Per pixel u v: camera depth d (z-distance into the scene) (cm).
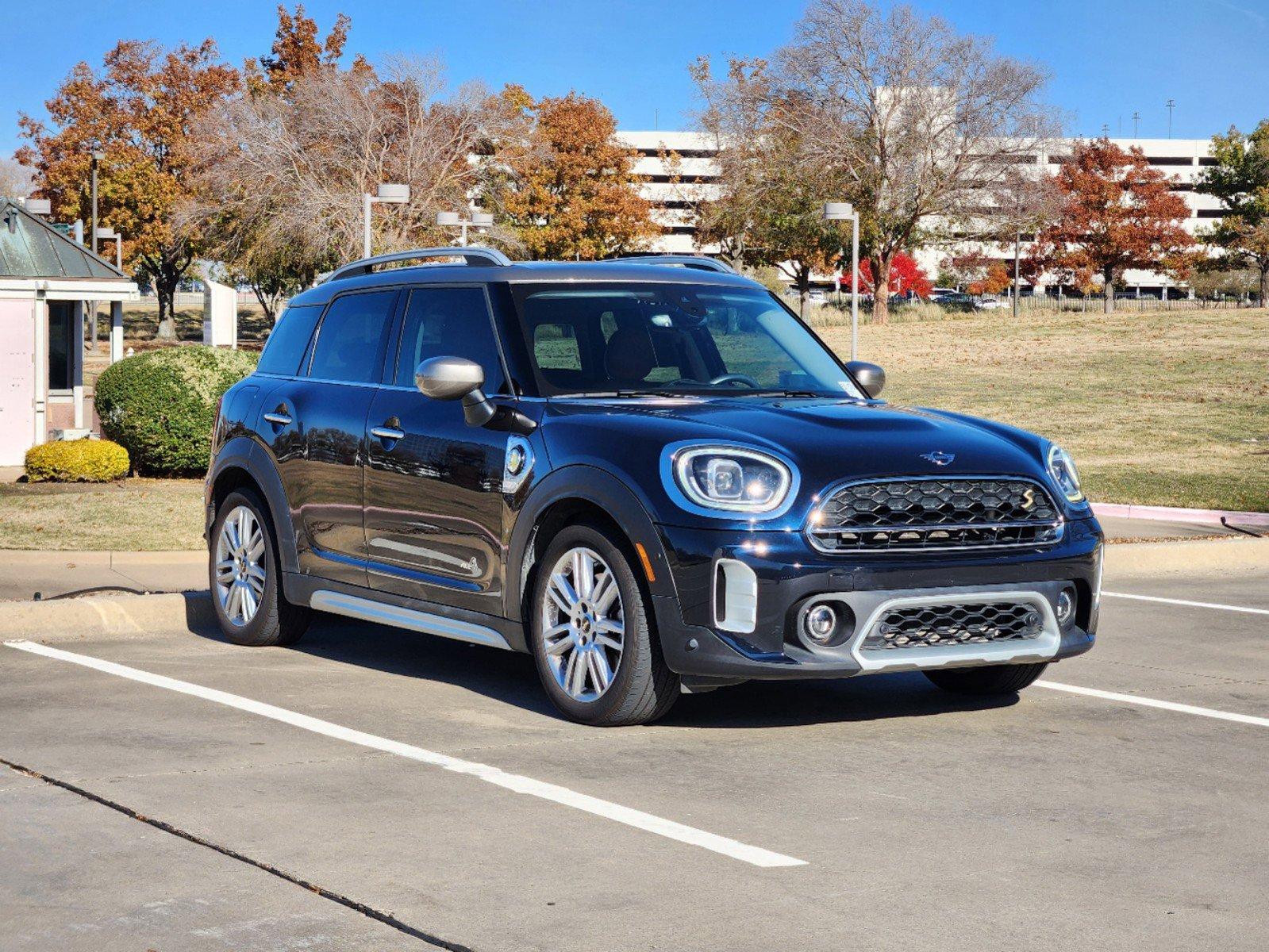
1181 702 693
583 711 619
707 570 568
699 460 580
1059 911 406
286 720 632
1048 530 611
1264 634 888
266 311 7662
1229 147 7650
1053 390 3108
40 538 1192
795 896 416
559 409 641
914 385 3272
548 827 480
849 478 576
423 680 725
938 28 5825
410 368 724
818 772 554
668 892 419
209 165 5688
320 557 759
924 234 6178
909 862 448
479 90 5659
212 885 422
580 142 6912
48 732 607
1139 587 1088
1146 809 511
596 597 615
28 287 1983
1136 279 13000
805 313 6184
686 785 534
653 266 754
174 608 884
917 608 581
